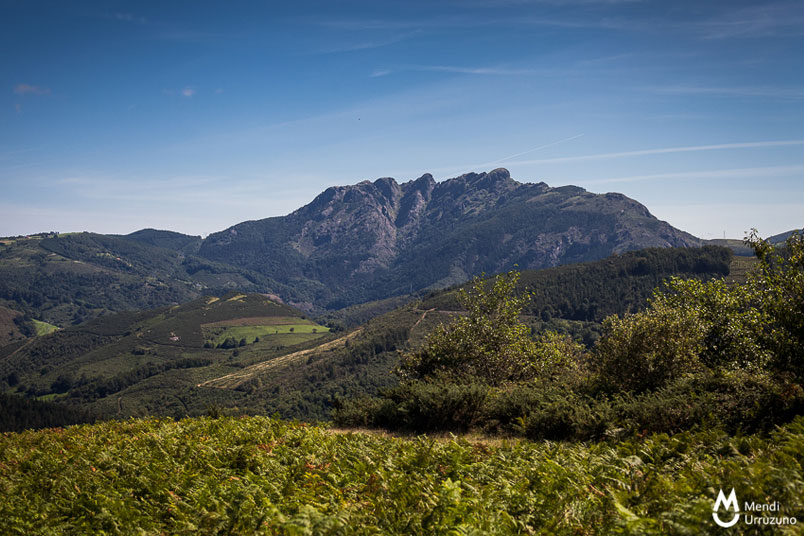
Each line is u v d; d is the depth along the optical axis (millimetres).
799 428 8336
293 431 14555
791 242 13734
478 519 5930
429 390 15781
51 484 10156
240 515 6836
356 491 7859
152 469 10367
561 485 7129
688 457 7980
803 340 12148
